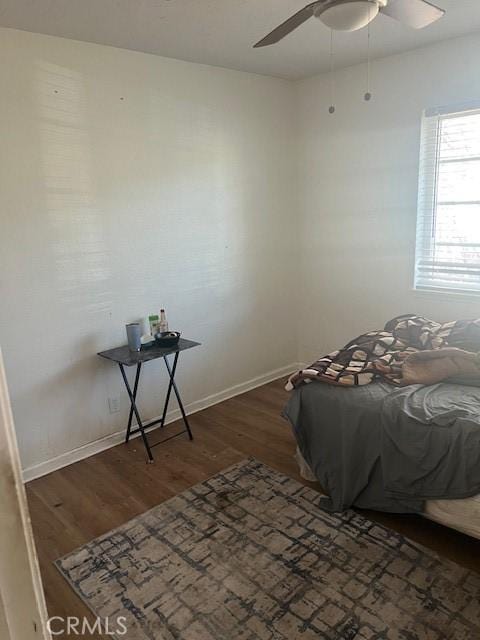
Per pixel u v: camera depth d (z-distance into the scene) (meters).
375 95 3.21
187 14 2.21
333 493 2.29
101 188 2.70
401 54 3.01
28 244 2.46
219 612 1.73
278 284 3.88
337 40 2.72
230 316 3.56
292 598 1.78
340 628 1.65
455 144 2.96
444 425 1.95
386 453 2.08
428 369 2.40
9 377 2.49
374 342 2.73
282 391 3.76
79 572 1.94
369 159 3.34
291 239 3.90
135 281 2.94
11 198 2.38
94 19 2.22
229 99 3.24
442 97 2.91
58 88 2.46
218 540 2.10
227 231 3.41
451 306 3.15
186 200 3.12
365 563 1.94
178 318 3.22
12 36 2.28
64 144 2.52
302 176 3.79
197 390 3.44
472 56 2.74
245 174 3.44
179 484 2.54
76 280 2.67
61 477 2.64
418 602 1.74
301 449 2.40
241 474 2.61
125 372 2.98
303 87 3.60
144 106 2.81
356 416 2.19
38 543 2.12
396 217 3.29
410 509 2.07
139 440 3.03
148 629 1.67
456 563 1.92
